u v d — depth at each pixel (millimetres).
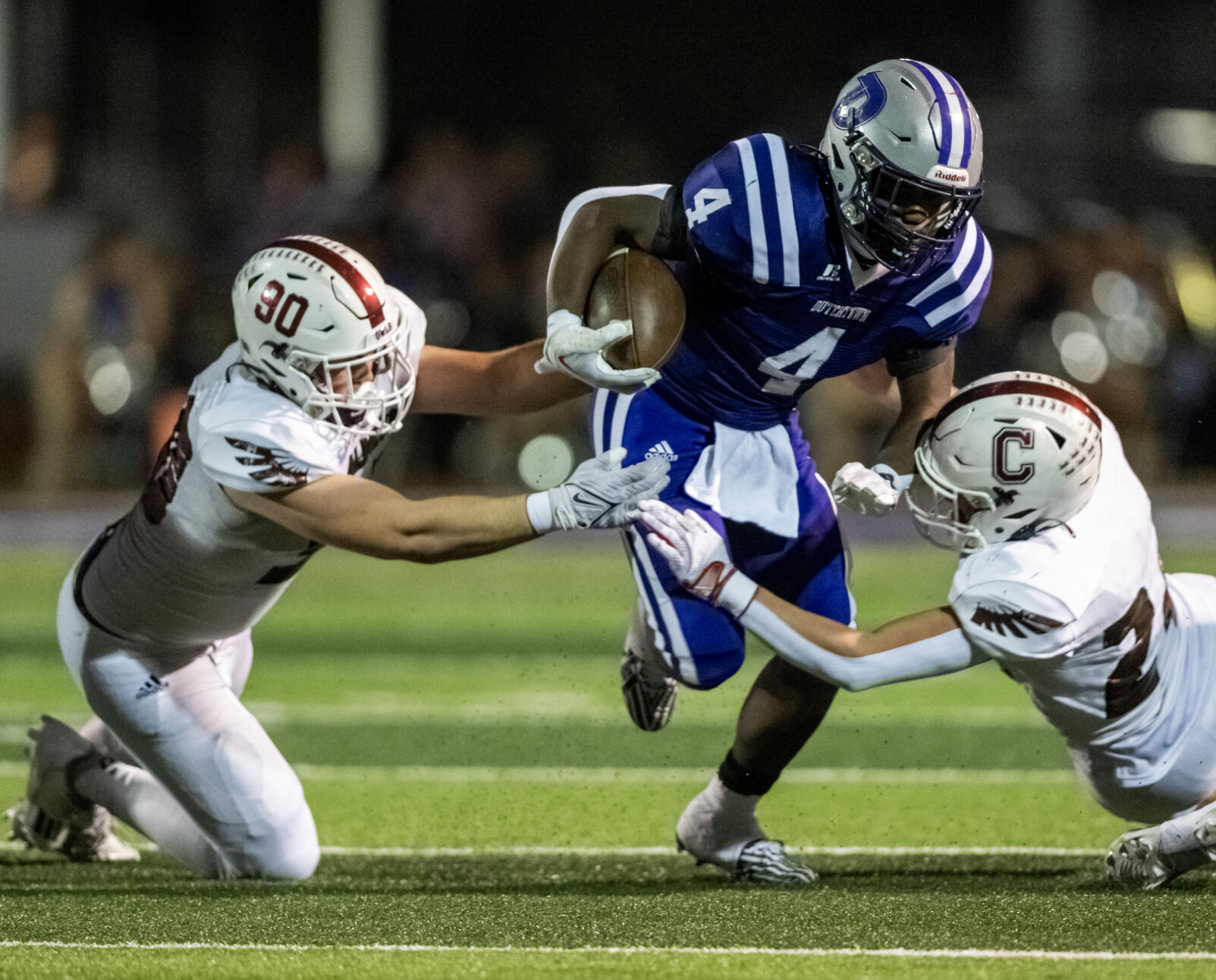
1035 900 11484
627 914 11250
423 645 26109
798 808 15430
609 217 11953
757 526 12508
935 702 21297
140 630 12414
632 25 63062
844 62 62875
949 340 12375
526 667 24062
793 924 10898
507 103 62969
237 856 12477
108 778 13086
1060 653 11219
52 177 44938
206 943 10508
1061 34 50781
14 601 31078
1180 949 10117
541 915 11242
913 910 11227
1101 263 37344
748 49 63125
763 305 12016
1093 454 11266
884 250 11570
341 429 11688
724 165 11820
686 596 12109
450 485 40250
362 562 37281
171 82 53250
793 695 12148
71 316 39812
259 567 12266
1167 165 42875
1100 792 12094
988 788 16156
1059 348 36875
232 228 42312
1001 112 44250
